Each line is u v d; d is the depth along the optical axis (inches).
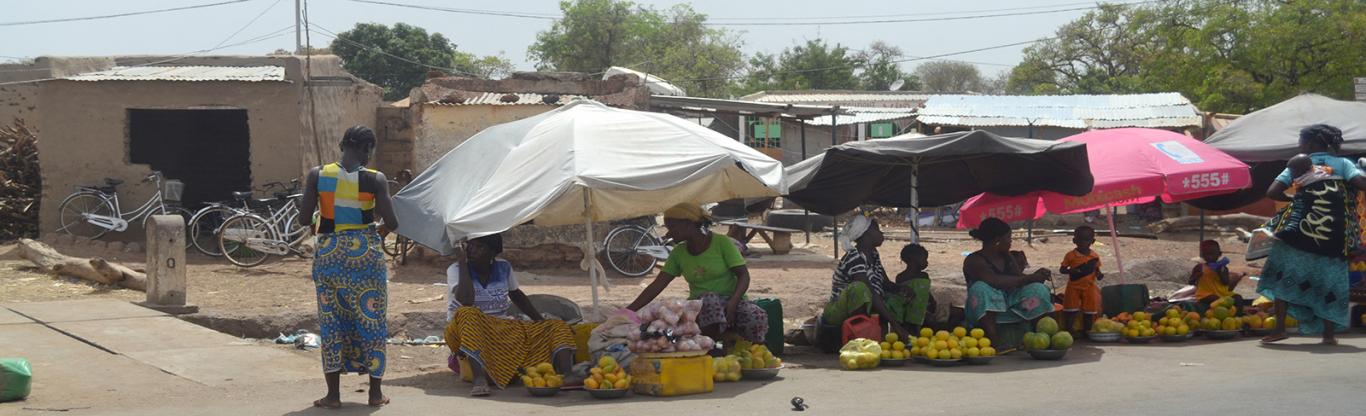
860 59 2561.5
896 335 350.0
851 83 2426.2
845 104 1382.9
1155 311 412.2
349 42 2012.8
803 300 499.2
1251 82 1469.0
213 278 565.6
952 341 340.5
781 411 259.8
